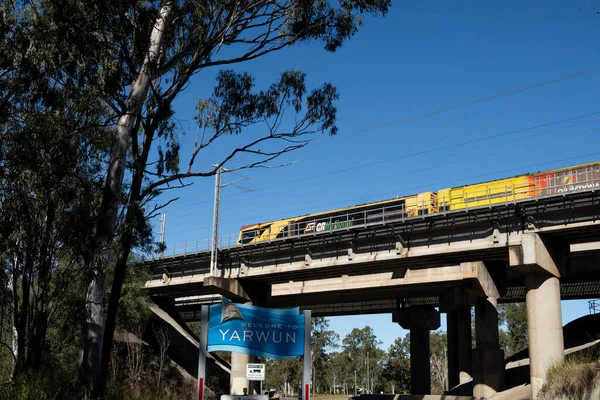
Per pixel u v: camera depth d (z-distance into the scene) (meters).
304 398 18.84
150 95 23.52
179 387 57.81
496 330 49.16
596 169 40.94
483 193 46.19
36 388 17.81
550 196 39.47
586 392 22.56
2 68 21.19
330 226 54.78
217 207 60.44
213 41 23.66
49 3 20.72
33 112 19.48
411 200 51.06
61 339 25.06
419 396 55.50
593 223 38.69
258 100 25.50
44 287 20.94
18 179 18.84
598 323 56.03
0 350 26.23
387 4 26.17
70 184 20.42
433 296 63.38
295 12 24.72
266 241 56.09
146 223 21.88
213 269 58.94
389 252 49.03
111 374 43.28
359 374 140.75
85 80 22.11
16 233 19.48
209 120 25.11
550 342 41.34
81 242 20.02
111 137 21.45
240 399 19.45
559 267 43.12
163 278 66.50
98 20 21.30
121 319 51.44
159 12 23.11
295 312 19.59
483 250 43.94
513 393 45.41
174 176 23.80
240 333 19.09
